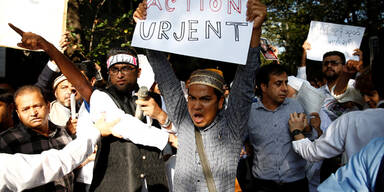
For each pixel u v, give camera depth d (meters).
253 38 2.09
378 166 1.37
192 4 2.14
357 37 5.20
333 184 1.50
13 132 2.46
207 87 2.02
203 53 2.06
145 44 2.15
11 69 7.39
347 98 3.89
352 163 1.49
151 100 2.36
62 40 3.21
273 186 3.10
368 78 2.46
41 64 7.29
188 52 2.08
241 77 2.12
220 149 2.06
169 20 2.15
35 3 3.15
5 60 7.35
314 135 3.17
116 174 2.34
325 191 1.50
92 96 2.54
